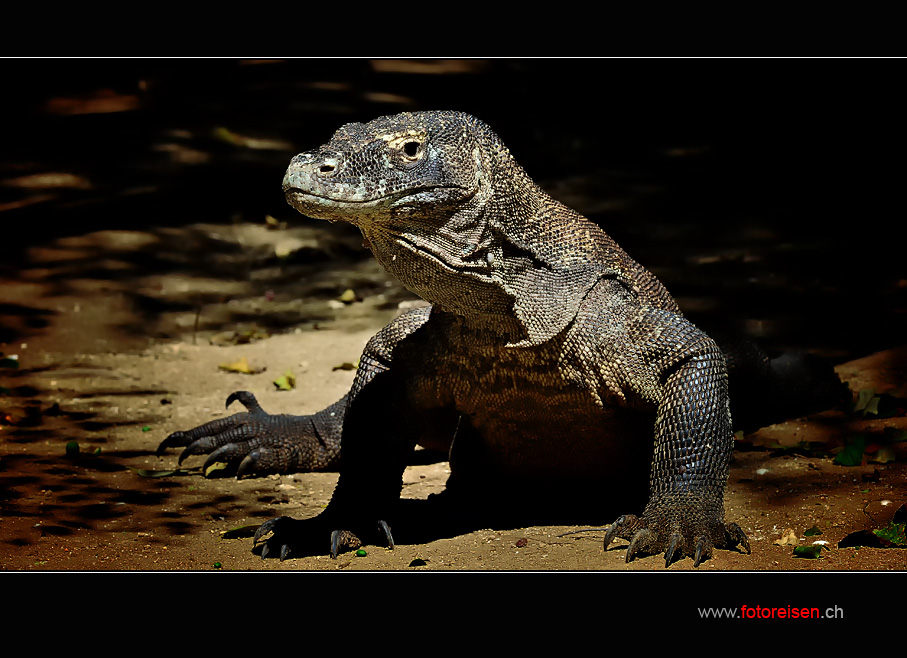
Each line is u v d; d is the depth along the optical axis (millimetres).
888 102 27578
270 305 16781
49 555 8219
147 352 14688
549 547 8281
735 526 7918
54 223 20625
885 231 19547
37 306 16484
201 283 17719
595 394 8531
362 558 8227
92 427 11828
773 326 14844
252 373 13734
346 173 7516
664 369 8492
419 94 30297
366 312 16375
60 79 32000
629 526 8016
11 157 25125
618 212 21484
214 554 8359
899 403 11375
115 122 27766
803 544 8016
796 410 11406
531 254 8305
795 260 18156
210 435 10820
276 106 29000
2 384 13344
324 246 19656
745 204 21781
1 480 10086
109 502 9625
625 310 8641
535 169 24594
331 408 11109
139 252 19094
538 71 32594
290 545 8352
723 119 27891
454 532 8820
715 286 16969
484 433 9102
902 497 8828
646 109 29031
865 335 14328
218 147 25578
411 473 10781
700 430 8312
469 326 8422
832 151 24844
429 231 7848
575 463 9078
